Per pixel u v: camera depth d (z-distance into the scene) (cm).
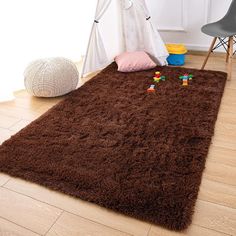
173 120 204
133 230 128
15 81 258
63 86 239
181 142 180
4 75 238
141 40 305
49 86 234
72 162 168
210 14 302
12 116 223
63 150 179
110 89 254
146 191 145
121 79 272
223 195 144
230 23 269
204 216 133
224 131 192
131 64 283
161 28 328
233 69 281
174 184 149
